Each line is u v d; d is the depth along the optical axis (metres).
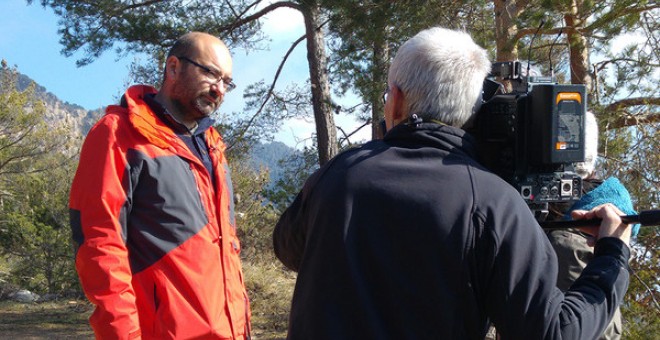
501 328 1.58
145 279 2.57
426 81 1.76
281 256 2.11
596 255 1.71
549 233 2.31
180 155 2.72
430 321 1.59
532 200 1.83
